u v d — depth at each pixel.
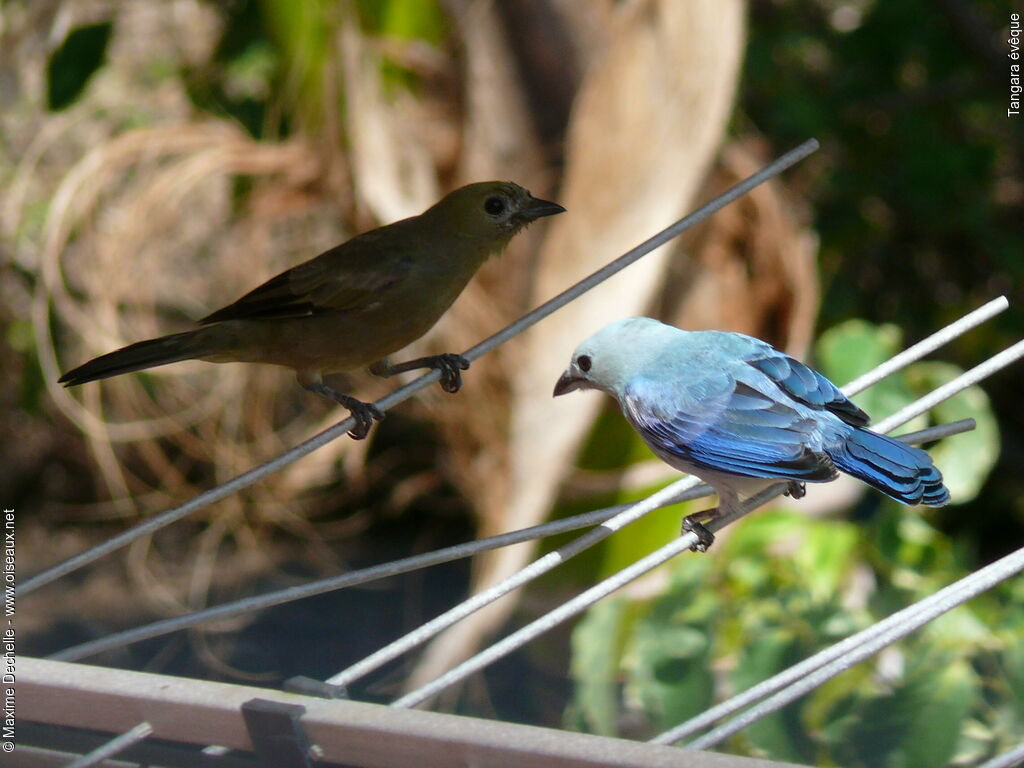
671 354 7.30
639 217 10.53
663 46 10.62
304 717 4.69
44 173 14.96
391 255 7.93
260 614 17.05
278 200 12.79
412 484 16.92
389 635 16.50
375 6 12.09
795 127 15.48
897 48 15.98
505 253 11.82
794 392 6.93
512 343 11.68
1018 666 8.71
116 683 4.96
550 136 12.27
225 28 13.66
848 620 9.16
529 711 12.35
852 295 16.39
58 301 12.30
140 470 16.38
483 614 10.99
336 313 7.93
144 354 7.88
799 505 11.91
